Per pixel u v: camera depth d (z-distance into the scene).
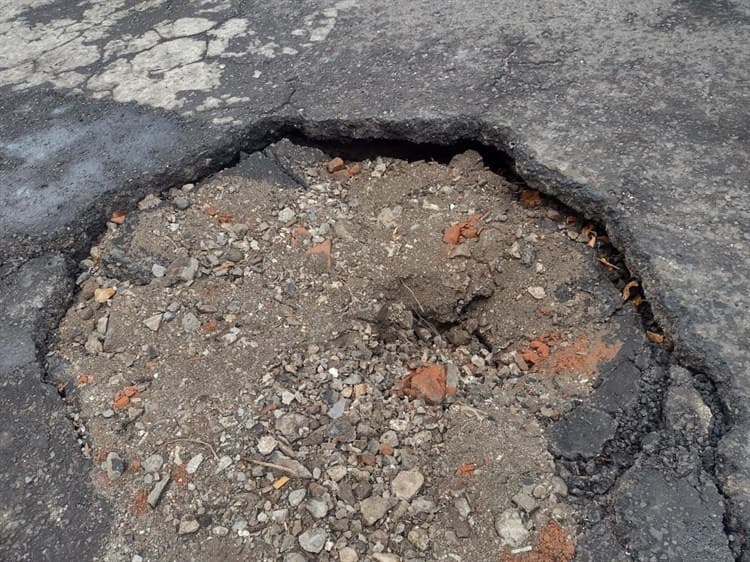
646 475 1.92
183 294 2.51
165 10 3.99
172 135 3.10
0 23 4.07
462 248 2.62
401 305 2.56
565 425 2.09
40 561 1.90
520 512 1.89
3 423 2.21
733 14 3.36
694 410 2.03
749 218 2.44
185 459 2.05
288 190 2.91
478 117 2.96
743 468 1.87
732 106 2.87
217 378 2.24
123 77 3.50
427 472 2.02
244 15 3.84
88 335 2.46
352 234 2.71
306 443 2.08
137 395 2.23
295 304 2.47
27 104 3.41
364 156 3.14
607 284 2.44
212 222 2.78
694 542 1.77
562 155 2.74
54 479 2.06
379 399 2.21
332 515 1.93
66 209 2.84
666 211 2.49
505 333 2.47
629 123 2.84
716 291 2.24
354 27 3.61
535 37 3.36
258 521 1.92
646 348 2.23
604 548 1.81
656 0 3.50
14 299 2.56
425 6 3.68
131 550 1.90
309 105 3.15
